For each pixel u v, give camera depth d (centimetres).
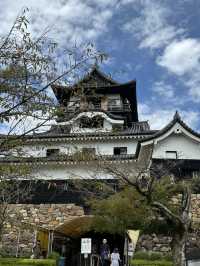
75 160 841
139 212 1358
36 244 1839
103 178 1956
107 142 2673
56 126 729
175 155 2405
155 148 2403
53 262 1551
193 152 2419
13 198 1534
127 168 2145
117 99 3231
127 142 2717
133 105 3475
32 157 768
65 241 2244
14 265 1484
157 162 2342
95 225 1619
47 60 651
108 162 1758
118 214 1438
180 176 2317
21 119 649
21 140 681
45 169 2309
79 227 2162
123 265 1884
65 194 2147
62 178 2267
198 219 1809
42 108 639
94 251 2359
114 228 1523
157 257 1661
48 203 2088
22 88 632
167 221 1090
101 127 855
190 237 1680
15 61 640
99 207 1566
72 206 2014
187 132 2420
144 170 1612
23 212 2002
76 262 2153
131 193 1418
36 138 812
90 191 1817
